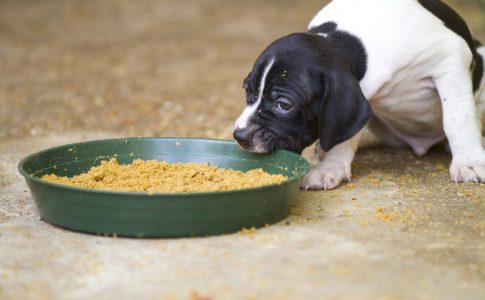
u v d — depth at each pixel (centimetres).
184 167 502
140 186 462
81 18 1362
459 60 514
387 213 456
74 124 752
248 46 1146
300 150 490
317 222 442
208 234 418
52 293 352
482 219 446
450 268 375
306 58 466
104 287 357
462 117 518
